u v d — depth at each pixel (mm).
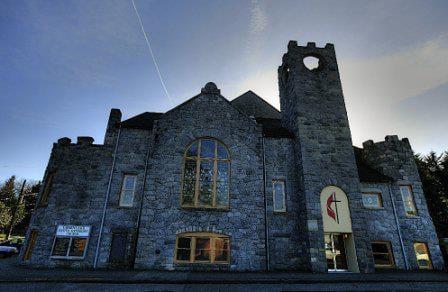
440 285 10977
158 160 14859
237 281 10625
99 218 14398
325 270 13266
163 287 9883
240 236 14055
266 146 16422
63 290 9219
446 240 19000
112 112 16547
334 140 16094
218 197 14742
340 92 17484
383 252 15977
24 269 12859
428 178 24234
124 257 13648
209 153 15570
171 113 16000
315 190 14773
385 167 18125
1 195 46562
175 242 13477
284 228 14773
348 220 14516
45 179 15945
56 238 13953
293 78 17578
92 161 15523
